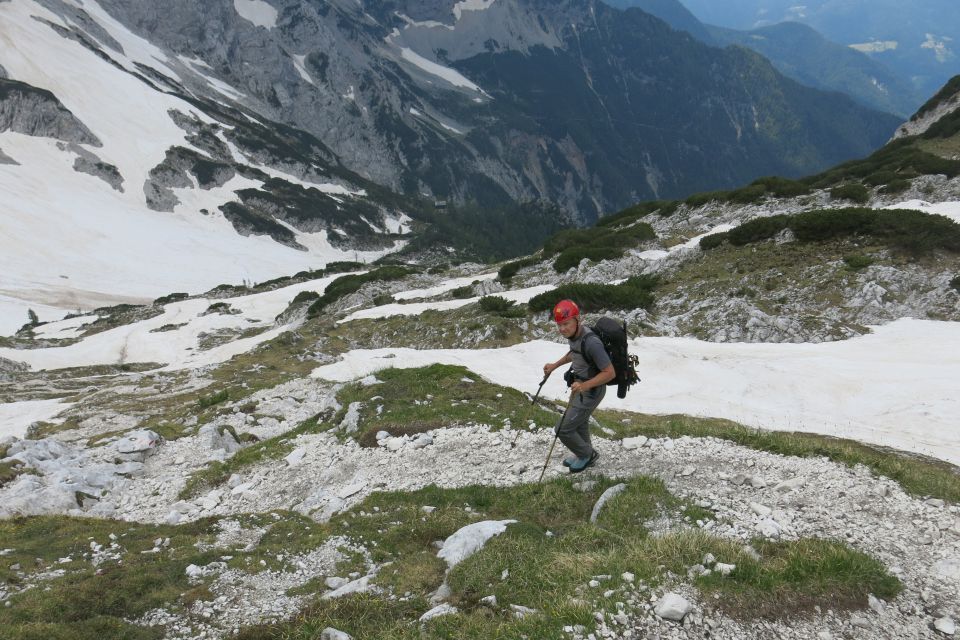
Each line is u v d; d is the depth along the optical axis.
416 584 7.59
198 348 74.06
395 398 16.77
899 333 27.28
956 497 8.51
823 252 36.34
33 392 43.12
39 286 151.25
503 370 29.12
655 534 7.84
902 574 6.84
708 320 33.06
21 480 15.55
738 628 5.96
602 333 9.09
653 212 69.44
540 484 10.45
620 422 17.39
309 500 12.52
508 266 63.50
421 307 55.25
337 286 77.75
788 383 21.70
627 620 5.96
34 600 8.08
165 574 8.95
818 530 7.84
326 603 7.43
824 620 6.11
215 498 14.20
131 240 190.50
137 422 27.11
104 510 14.75
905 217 34.84
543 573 6.94
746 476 9.48
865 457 10.02
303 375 36.53
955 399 18.25
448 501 10.83
